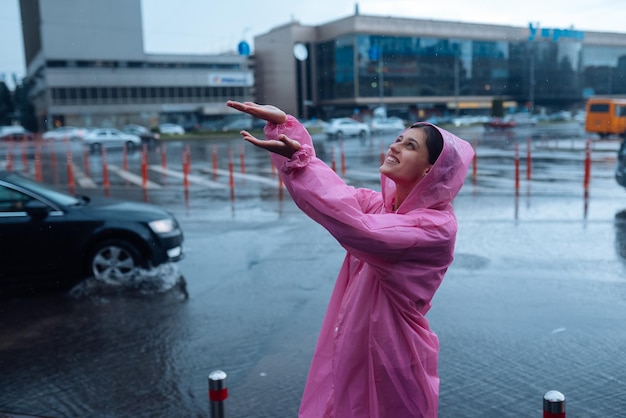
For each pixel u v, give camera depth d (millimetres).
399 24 69875
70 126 69688
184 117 75438
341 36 70812
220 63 76562
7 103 100688
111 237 7176
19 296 6863
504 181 16500
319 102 77125
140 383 4617
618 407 4020
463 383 4441
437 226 1913
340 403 2041
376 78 70500
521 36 54719
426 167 2023
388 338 1973
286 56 75688
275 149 1903
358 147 35406
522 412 4000
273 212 12383
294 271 7656
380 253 1862
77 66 69938
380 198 2328
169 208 13289
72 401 4328
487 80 69875
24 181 7355
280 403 4242
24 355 5180
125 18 71250
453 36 69625
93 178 21172
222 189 16641
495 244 8719
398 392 1981
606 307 5984
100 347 5340
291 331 5621
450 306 6113
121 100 71750
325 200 1845
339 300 2211
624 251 8141
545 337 5270
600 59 65375
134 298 6688
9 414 4008
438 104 73188
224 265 8047
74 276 7066
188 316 6094
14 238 6801
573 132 49781
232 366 4891
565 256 7953
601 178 17094
